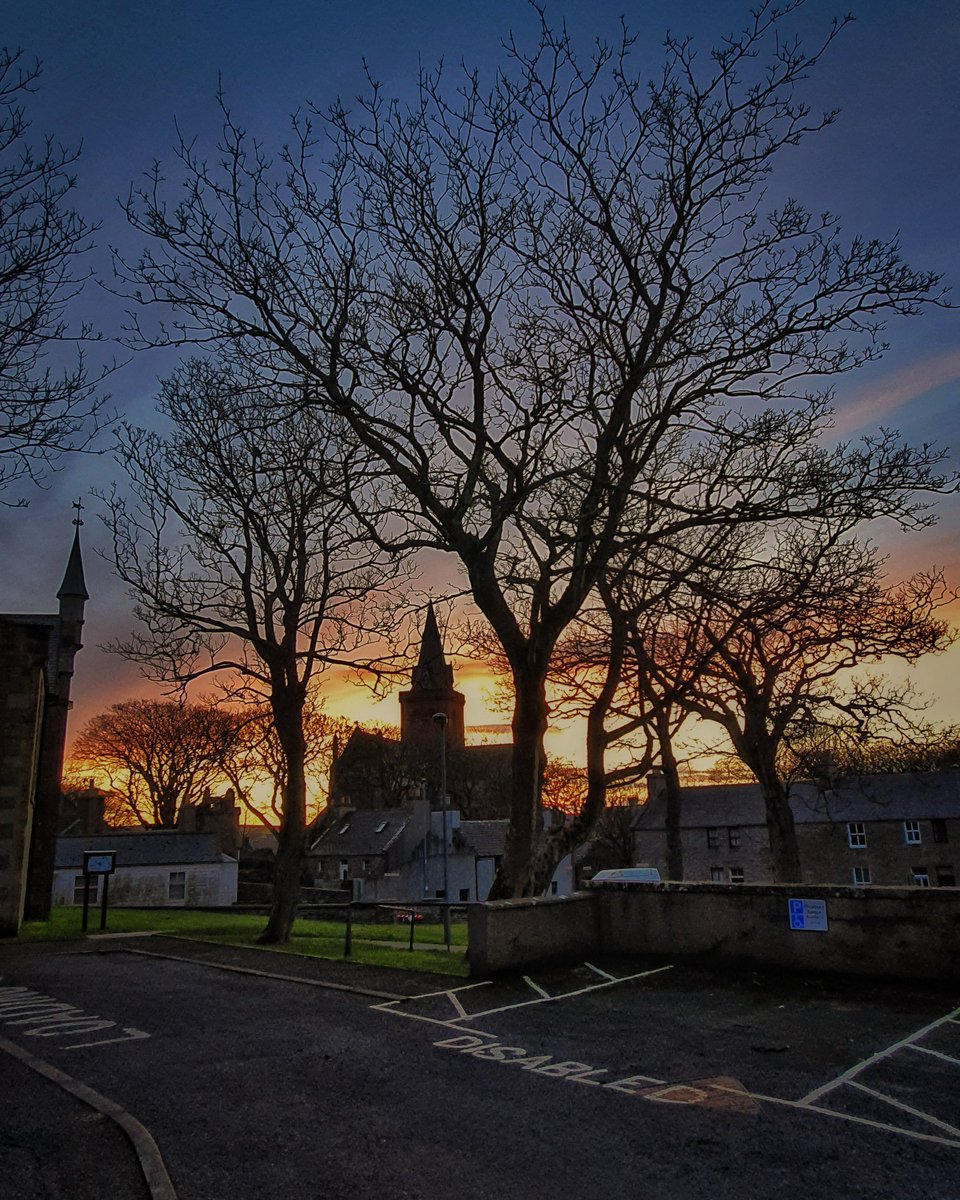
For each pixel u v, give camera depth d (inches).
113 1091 279.7
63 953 650.8
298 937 853.8
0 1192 198.1
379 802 3078.2
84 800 2728.8
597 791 665.0
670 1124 243.6
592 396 618.5
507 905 494.3
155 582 807.1
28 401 411.2
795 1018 371.6
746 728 1087.0
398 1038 351.6
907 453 658.2
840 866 2288.4
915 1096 265.0
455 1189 201.8
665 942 506.6
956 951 415.5
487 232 610.2
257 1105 264.2
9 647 799.7
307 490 803.4
